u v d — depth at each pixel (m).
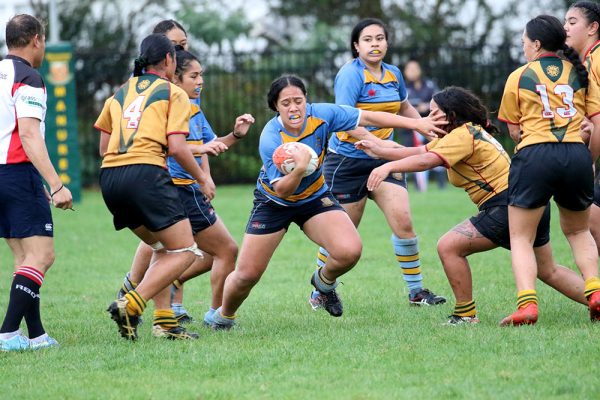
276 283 23.69
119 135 16.09
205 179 16.48
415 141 46.06
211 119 56.03
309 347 15.58
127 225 16.52
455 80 55.47
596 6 18.33
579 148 16.17
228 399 12.74
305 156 15.82
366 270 25.12
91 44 61.47
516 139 17.12
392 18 68.06
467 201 41.09
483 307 19.17
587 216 16.88
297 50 58.00
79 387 13.55
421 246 28.91
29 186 16.20
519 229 16.44
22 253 16.98
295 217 17.25
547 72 16.42
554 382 12.86
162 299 17.02
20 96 15.87
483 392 12.57
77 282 24.81
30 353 15.88
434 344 15.34
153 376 14.06
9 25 16.44
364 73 20.84
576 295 17.33
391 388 12.98
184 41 19.59
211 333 17.48
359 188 20.92
